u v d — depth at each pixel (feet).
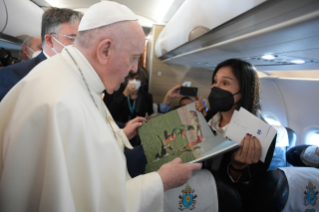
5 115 1.78
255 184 3.11
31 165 1.55
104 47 2.18
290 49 2.73
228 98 3.41
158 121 3.57
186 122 3.36
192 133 3.16
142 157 3.62
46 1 7.29
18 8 6.12
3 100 1.82
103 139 1.92
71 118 1.65
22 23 6.47
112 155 1.95
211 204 2.57
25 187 1.56
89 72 2.31
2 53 6.84
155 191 2.21
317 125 4.69
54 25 3.49
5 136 1.65
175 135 3.24
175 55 6.92
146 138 3.37
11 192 1.54
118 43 2.19
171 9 6.55
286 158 3.91
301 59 3.35
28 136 1.53
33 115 1.53
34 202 1.59
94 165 1.77
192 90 5.77
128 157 3.63
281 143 3.84
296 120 5.38
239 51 3.60
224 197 2.56
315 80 4.48
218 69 3.78
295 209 2.71
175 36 5.23
